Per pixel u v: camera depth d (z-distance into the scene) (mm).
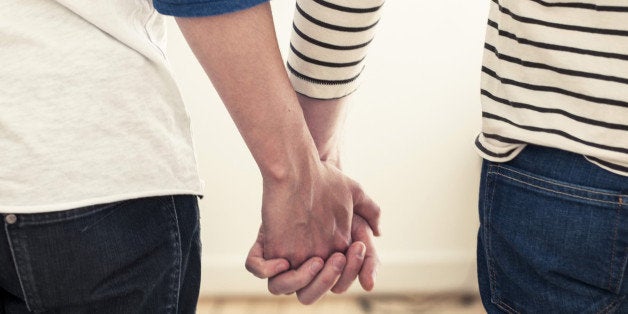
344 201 1521
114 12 1194
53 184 1180
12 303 1254
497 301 1430
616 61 1211
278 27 3127
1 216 1174
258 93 1267
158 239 1261
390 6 3117
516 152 1326
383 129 3199
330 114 1525
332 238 1520
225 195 3201
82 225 1197
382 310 3129
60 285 1212
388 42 3141
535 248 1328
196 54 1248
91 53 1187
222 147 3154
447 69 3164
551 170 1294
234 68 1240
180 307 1346
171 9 1193
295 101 1315
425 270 3252
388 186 3246
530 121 1282
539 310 1370
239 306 3188
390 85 3170
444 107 3189
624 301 1301
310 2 1395
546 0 1233
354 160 3227
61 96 1177
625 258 1265
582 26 1220
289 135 1324
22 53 1167
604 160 1247
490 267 1417
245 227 3230
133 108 1210
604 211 1261
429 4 3113
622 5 1188
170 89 1253
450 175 3234
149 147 1226
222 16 1200
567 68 1237
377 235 1659
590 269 1294
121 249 1227
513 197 1341
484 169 1389
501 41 1300
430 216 3264
